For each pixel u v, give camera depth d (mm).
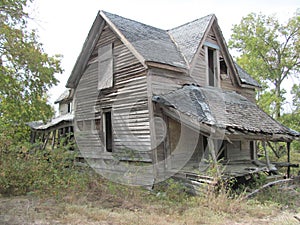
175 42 12094
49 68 12008
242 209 7238
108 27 11156
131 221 5945
